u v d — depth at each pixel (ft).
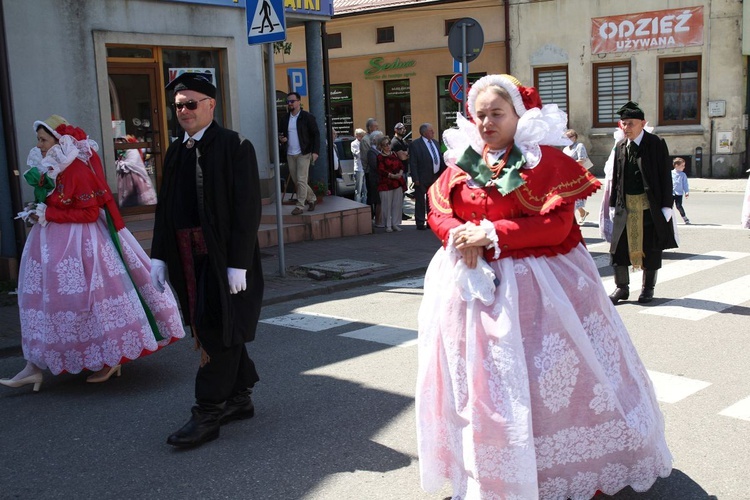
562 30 82.94
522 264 11.05
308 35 49.70
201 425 15.19
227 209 14.53
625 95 81.20
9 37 33.96
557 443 10.85
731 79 75.61
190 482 13.67
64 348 18.52
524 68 85.46
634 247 25.31
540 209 11.17
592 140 82.94
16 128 34.24
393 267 33.94
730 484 12.81
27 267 18.94
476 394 10.79
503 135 11.47
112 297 18.62
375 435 15.42
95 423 16.78
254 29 30.83
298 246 39.50
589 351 10.96
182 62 41.83
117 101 39.09
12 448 15.56
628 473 11.31
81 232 18.60
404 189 46.57
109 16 37.68
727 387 17.51
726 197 62.39
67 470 14.42
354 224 43.91
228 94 43.39
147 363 21.15
